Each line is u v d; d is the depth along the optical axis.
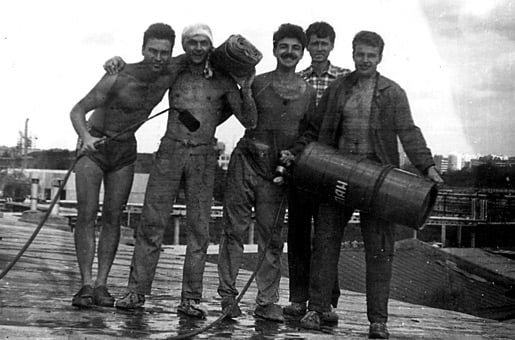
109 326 4.27
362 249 5.35
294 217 4.88
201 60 4.62
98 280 4.75
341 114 4.64
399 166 4.66
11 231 5.22
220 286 4.78
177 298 5.02
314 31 4.96
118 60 4.69
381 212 4.43
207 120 4.64
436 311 5.43
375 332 4.50
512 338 4.85
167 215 4.67
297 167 4.57
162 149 4.63
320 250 4.65
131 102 4.68
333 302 5.03
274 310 4.71
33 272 4.92
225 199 4.75
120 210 4.75
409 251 5.59
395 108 4.61
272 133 4.70
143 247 4.70
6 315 4.37
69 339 4.02
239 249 4.75
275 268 4.74
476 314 5.50
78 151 4.78
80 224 4.72
